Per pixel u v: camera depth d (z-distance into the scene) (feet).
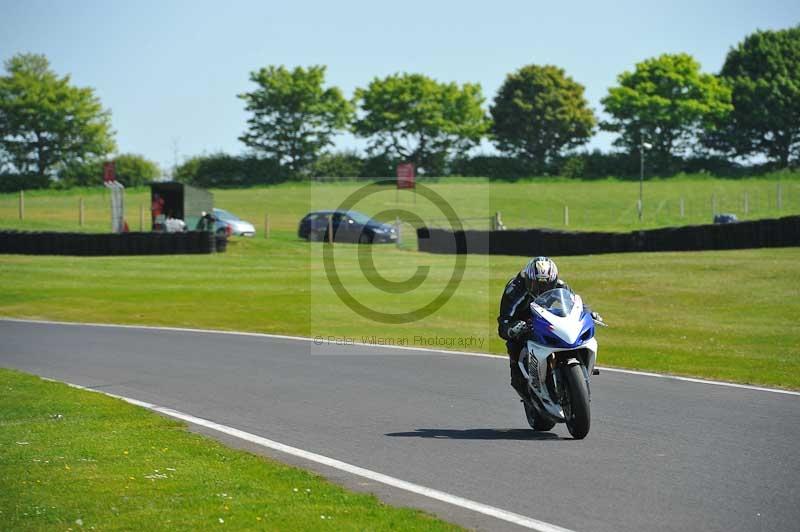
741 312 229.66
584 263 335.26
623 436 110.63
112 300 297.53
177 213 521.24
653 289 270.26
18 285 333.62
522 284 116.98
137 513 77.71
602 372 161.48
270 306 276.82
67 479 88.48
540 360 109.40
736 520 77.30
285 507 80.28
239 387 150.10
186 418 124.26
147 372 166.71
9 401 134.62
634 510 80.48
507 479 91.71
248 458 99.71
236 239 461.37
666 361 173.78
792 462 96.78
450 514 80.07
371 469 96.48
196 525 74.54
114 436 109.81
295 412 128.77
